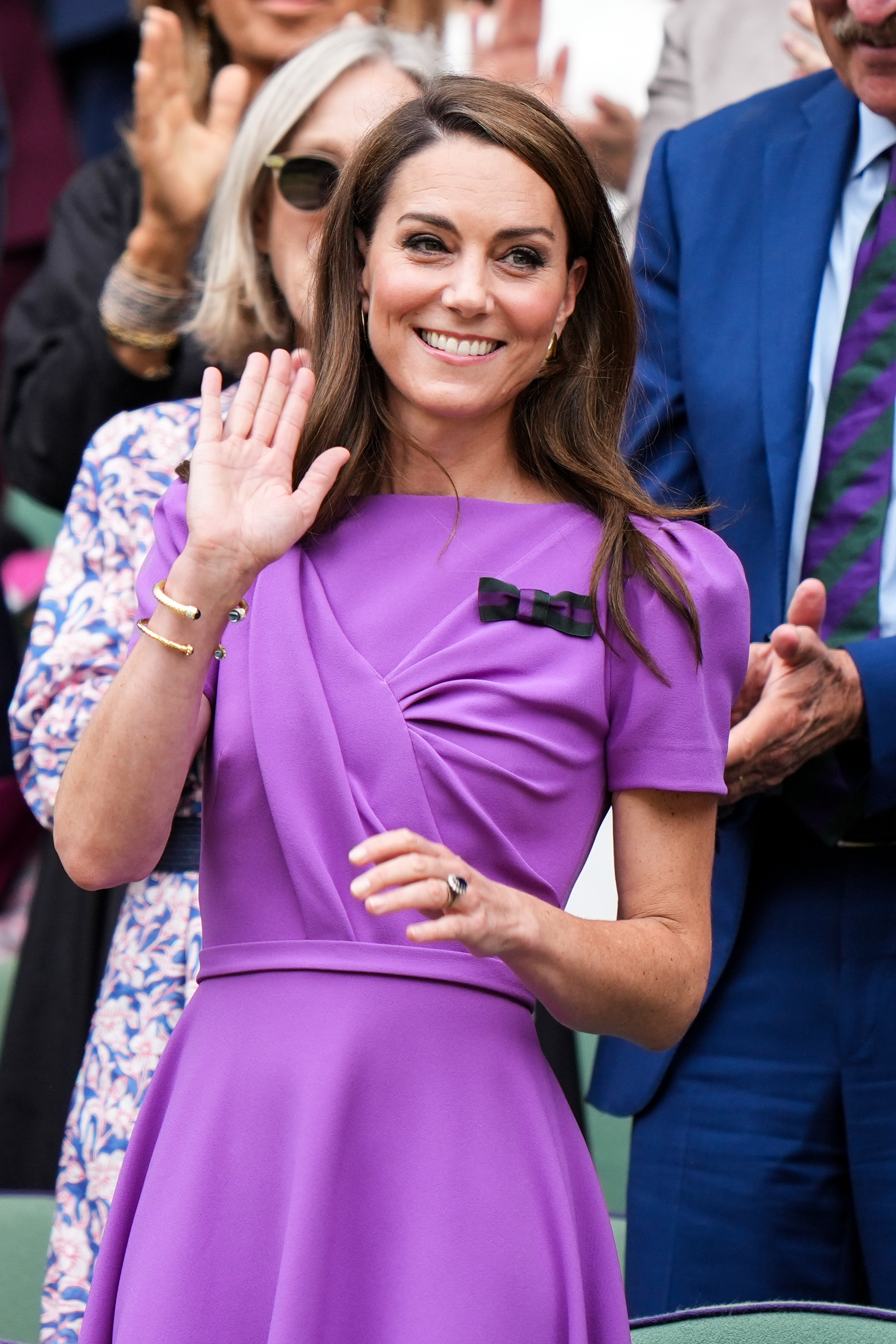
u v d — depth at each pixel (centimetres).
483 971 712
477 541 759
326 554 761
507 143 742
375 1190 680
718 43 1384
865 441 1053
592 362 802
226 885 727
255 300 1105
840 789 1019
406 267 742
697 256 1121
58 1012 1252
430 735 717
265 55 1430
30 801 1007
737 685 782
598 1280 707
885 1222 1018
